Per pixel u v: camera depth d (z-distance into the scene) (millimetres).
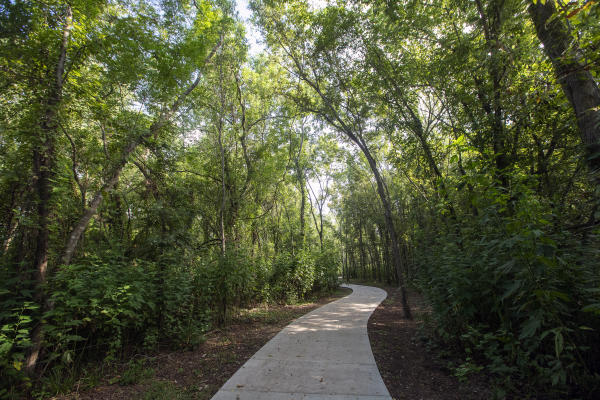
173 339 5191
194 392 3451
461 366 3521
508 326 3248
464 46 5730
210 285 6465
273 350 4957
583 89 3311
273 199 15609
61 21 4902
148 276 5172
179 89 7980
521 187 2938
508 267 2777
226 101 10867
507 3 4055
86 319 3865
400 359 4398
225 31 9688
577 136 4641
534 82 4980
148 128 7672
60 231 5594
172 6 7449
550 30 3363
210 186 11430
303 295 13383
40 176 4207
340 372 3832
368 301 12031
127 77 6289
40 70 4602
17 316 3541
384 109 9156
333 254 18438
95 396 3377
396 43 8164
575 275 2711
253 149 13961
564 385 2648
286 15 9750
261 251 13320
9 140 4832
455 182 3934
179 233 6898
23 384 3215
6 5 4344
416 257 6023
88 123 6555
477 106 6254
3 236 4500
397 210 16906
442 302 4203
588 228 2992
